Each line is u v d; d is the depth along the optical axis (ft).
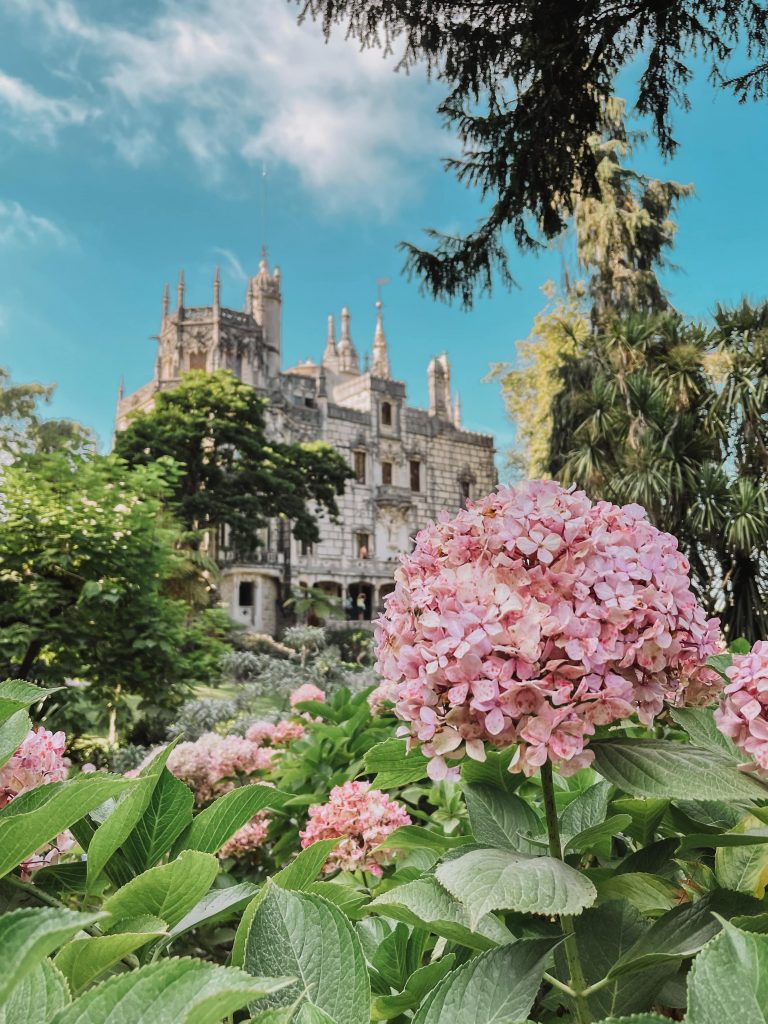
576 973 3.47
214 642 35.22
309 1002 2.45
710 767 3.58
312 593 109.40
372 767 4.70
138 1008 1.98
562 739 3.47
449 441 168.96
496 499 4.40
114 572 29.81
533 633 3.59
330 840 3.94
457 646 3.64
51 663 28.89
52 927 1.69
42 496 30.27
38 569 29.55
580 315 86.02
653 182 75.66
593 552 3.92
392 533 155.84
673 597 4.01
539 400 86.74
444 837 5.65
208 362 145.79
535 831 4.61
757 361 45.52
